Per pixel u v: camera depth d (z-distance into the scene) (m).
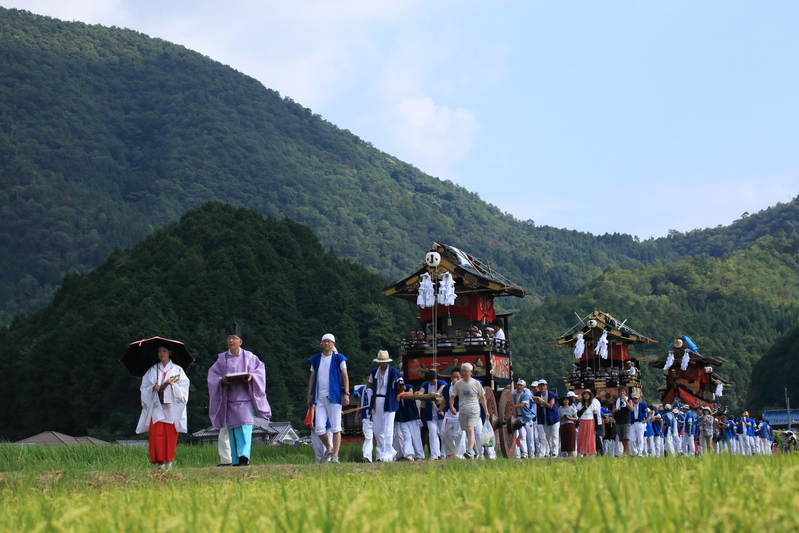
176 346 15.64
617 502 5.81
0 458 21.75
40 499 8.48
